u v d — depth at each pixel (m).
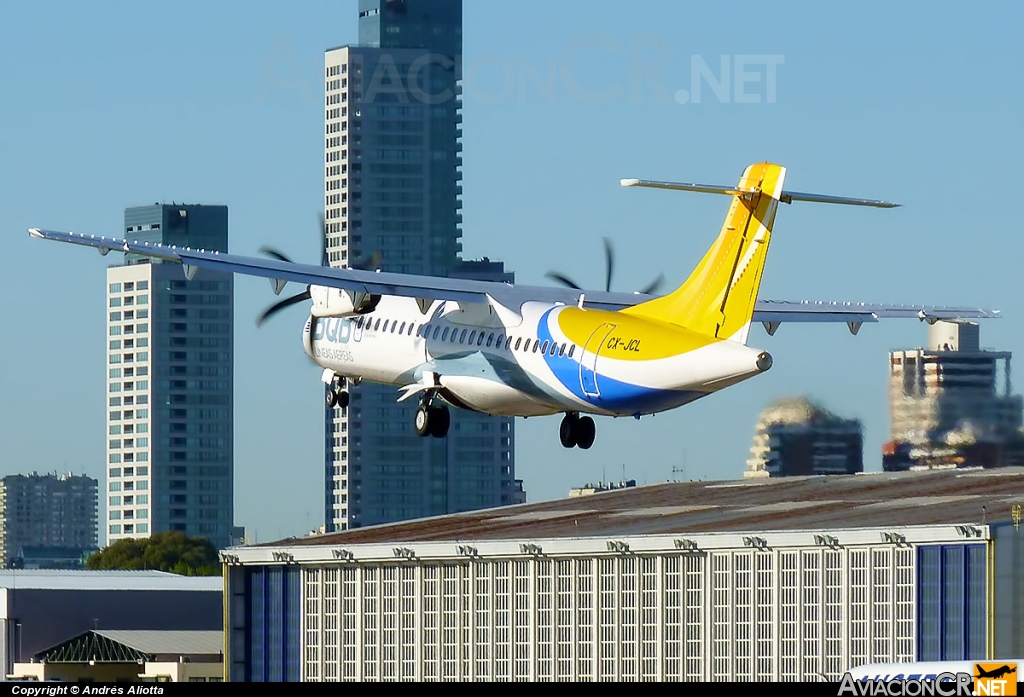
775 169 168.12
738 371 166.38
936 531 178.12
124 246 187.50
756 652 190.88
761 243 168.25
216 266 190.75
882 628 182.00
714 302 171.75
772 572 190.12
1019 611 175.12
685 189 168.25
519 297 194.38
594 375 178.75
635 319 179.00
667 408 178.38
